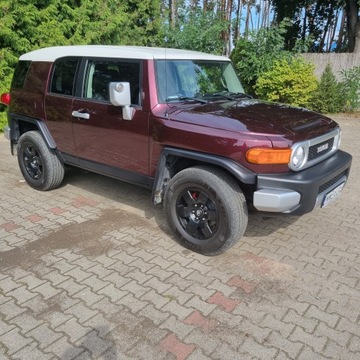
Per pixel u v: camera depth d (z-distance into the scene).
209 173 3.31
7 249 3.67
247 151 3.09
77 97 4.34
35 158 5.11
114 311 2.81
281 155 3.09
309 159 3.42
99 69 4.13
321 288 3.12
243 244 3.82
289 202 3.12
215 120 3.34
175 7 13.95
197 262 3.47
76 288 3.08
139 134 3.77
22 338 2.54
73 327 2.65
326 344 2.52
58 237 3.92
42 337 2.55
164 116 3.55
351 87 12.08
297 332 2.62
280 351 2.46
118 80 3.92
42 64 4.83
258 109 3.79
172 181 3.58
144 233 4.01
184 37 11.99
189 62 4.07
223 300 2.95
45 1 9.08
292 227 4.20
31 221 4.29
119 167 4.14
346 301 2.96
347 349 2.48
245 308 2.86
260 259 3.54
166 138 3.52
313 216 4.50
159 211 4.56
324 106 11.94
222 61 4.59
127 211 4.56
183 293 3.03
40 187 5.12
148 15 13.80
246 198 3.40
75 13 9.75
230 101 4.04
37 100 4.83
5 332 2.60
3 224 4.20
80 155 4.53
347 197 5.12
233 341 2.54
